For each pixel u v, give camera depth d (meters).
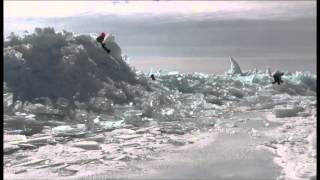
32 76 114.81
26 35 125.69
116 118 110.25
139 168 59.59
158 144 78.56
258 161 63.09
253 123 111.00
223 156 67.31
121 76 144.12
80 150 72.19
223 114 133.62
